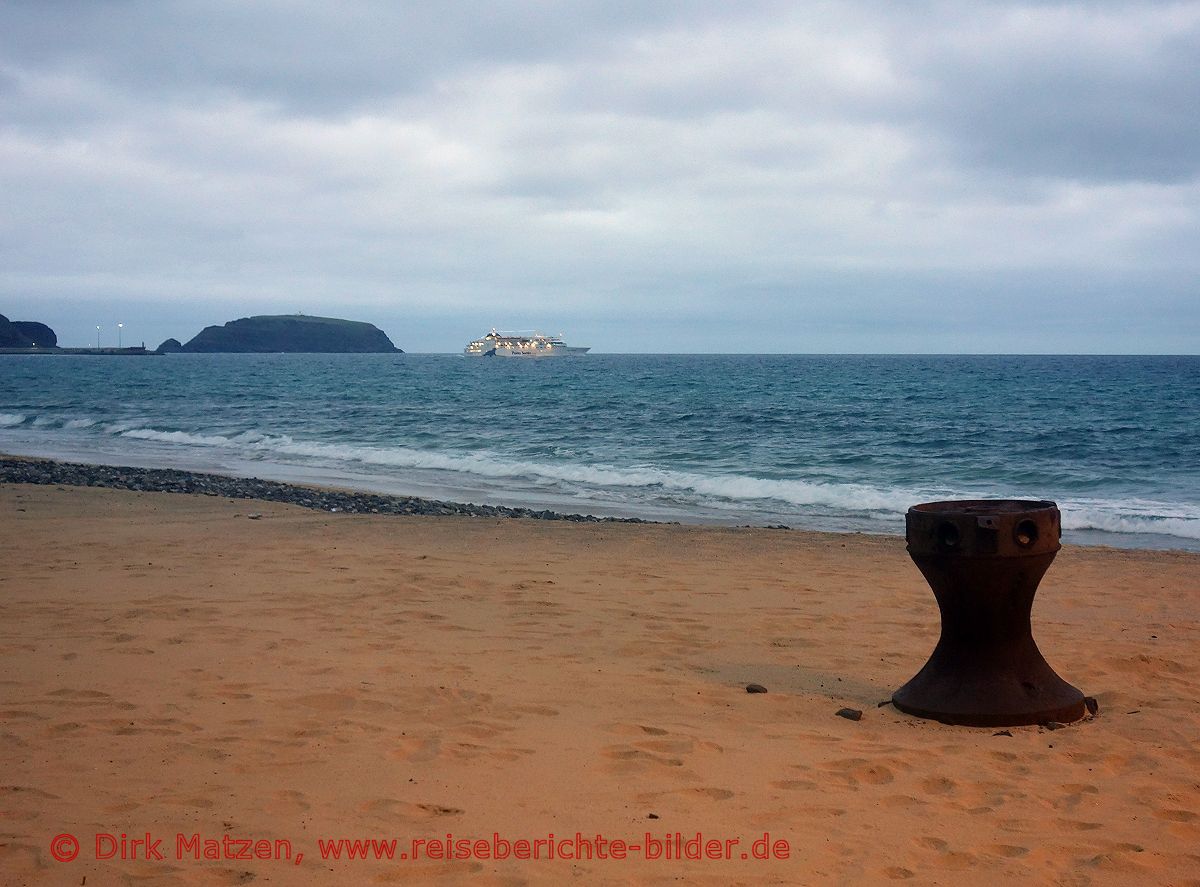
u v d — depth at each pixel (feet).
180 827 12.93
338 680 19.80
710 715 18.25
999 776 15.46
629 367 465.06
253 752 15.79
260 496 57.82
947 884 11.85
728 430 119.34
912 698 18.76
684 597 29.14
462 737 16.65
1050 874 12.17
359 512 52.08
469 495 65.36
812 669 21.89
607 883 11.62
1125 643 24.25
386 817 13.37
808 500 61.82
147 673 20.13
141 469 72.69
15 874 11.51
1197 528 50.57
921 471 78.74
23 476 64.64
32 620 24.62
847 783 15.07
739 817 13.64
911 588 30.71
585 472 75.00
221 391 225.56
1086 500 63.00
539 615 26.43
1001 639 18.60
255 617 25.27
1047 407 159.84
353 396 205.46
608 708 18.48
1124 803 14.46
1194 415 140.77
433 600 27.86
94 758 15.44
